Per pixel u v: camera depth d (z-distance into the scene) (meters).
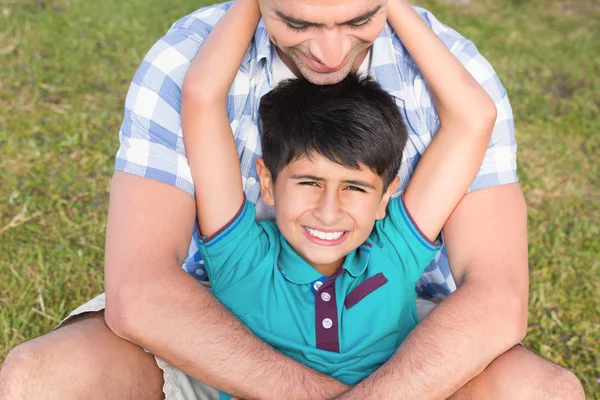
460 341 2.28
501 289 2.40
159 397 2.40
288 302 2.51
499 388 2.29
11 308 3.43
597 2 7.04
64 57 5.39
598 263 3.94
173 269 2.34
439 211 2.53
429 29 2.56
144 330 2.25
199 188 2.50
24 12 5.87
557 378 2.26
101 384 2.26
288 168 2.47
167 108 2.55
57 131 4.64
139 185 2.46
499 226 2.52
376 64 2.71
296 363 2.30
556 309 3.66
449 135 2.53
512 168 2.62
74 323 2.36
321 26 2.21
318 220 2.45
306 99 2.50
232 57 2.48
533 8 6.93
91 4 6.10
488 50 6.10
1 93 4.93
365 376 2.46
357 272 2.54
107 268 2.37
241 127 2.69
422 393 2.25
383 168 2.48
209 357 2.25
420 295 2.98
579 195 4.54
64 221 3.96
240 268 2.54
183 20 2.72
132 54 5.52
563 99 5.55
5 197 4.08
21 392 2.16
